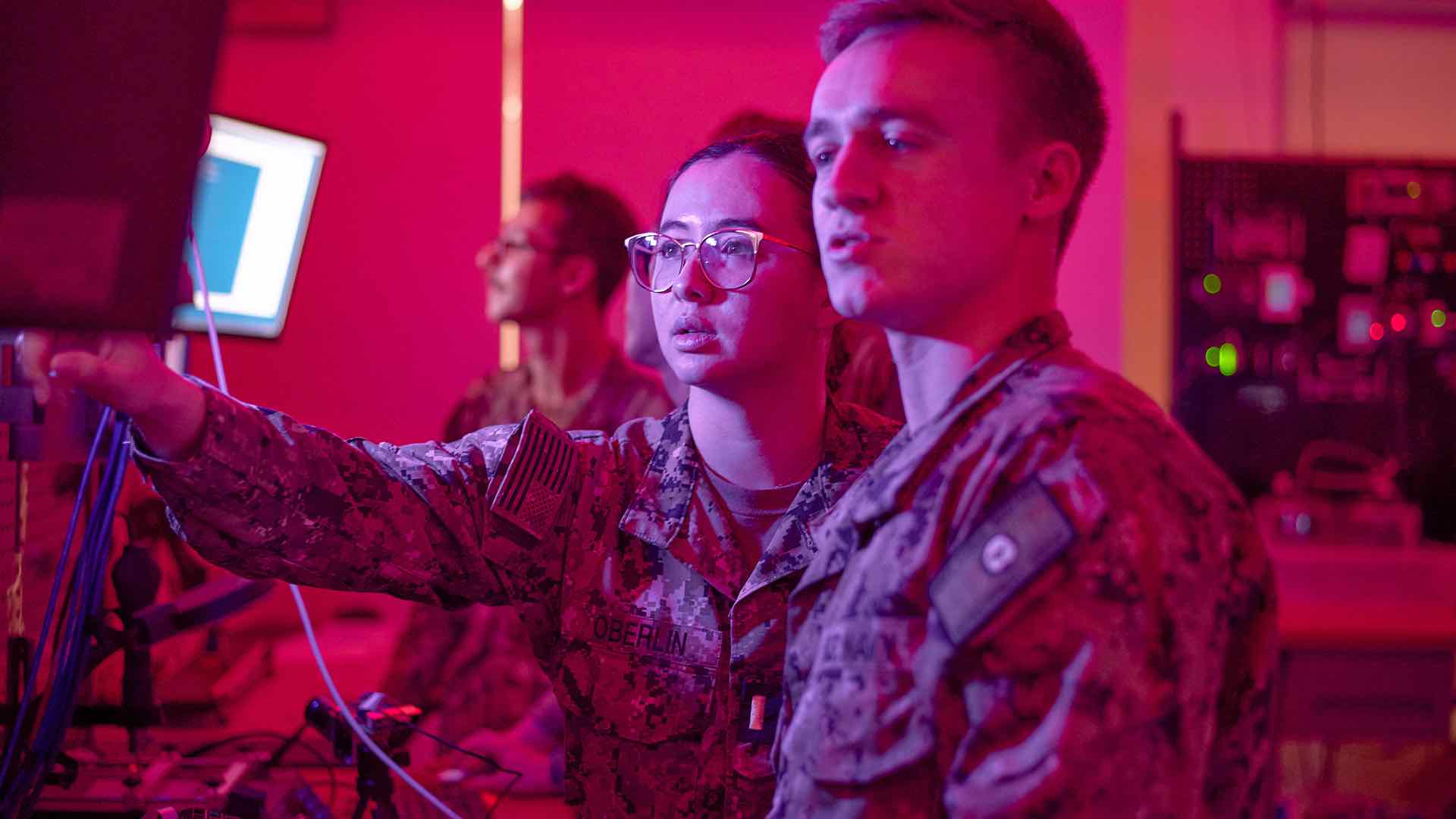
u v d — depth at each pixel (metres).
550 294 2.60
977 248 0.66
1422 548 3.50
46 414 1.05
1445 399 3.77
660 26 4.32
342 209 4.25
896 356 0.72
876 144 0.66
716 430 1.04
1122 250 4.27
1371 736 2.94
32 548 1.44
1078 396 0.62
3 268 0.73
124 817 1.21
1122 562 0.56
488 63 4.28
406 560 0.96
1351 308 3.78
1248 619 0.65
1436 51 4.30
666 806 1.00
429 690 2.38
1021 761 0.55
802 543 1.00
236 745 1.56
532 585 1.04
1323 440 3.79
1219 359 3.80
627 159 4.32
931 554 0.62
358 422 4.24
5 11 0.73
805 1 4.32
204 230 1.69
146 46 0.76
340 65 4.24
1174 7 4.29
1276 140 4.30
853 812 0.62
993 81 0.66
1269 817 0.68
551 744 1.72
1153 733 0.55
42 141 0.74
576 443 1.10
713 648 1.00
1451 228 3.76
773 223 0.99
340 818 1.30
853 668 0.64
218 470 0.85
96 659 1.19
